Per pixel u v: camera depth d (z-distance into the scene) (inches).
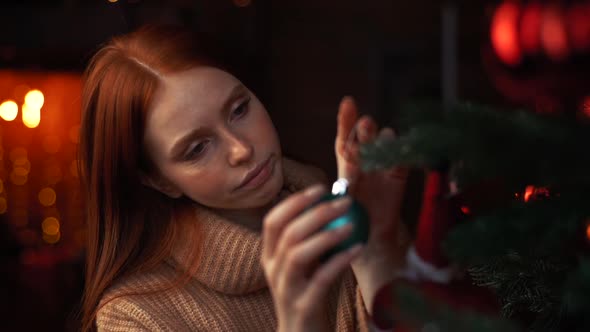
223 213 39.5
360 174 28.8
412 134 22.4
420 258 25.8
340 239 24.8
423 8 164.6
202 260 38.6
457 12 156.6
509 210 22.6
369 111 166.7
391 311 24.7
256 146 35.6
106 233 40.0
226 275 38.2
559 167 21.4
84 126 39.2
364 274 29.4
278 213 25.2
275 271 25.7
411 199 143.6
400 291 22.5
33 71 153.0
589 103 26.2
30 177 189.0
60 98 189.9
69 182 189.9
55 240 182.2
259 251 37.9
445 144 21.8
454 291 25.2
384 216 29.2
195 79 35.0
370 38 166.9
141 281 39.4
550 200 22.3
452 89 156.5
